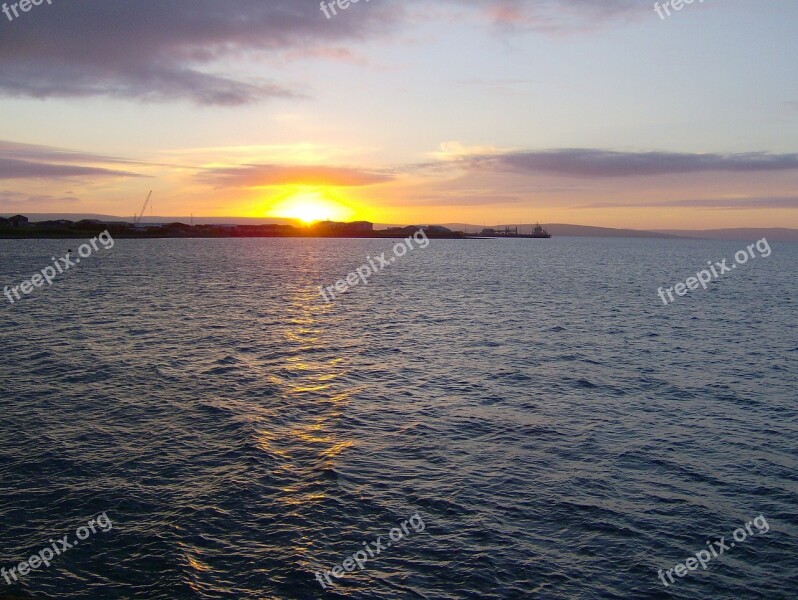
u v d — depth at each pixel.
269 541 16.67
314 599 14.35
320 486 19.86
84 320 54.09
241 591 14.55
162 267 131.88
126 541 16.42
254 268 135.25
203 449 22.81
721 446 24.31
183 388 31.17
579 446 24.03
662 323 57.59
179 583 14.69
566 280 111.06
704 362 40.00
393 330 52.09
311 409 28.22
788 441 25.03
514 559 16.12
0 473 20.31
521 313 63.97
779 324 57.91
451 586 14.96
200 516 17.77
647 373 36.53
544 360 39.84
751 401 30.75
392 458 22.47
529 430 25.78
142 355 38.94
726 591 15.07
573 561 16.12
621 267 157.50
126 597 14.23
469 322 57.28
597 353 42.47
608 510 18.81
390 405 29.14
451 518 18.11
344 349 42.97
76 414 26.55
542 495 19.70
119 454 22.12
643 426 26.59
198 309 63.56
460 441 24.34
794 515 18.73
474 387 32.75
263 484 19.92
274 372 35.34
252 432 24.41
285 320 57.16
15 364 35.69
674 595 14.85
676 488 20.45
